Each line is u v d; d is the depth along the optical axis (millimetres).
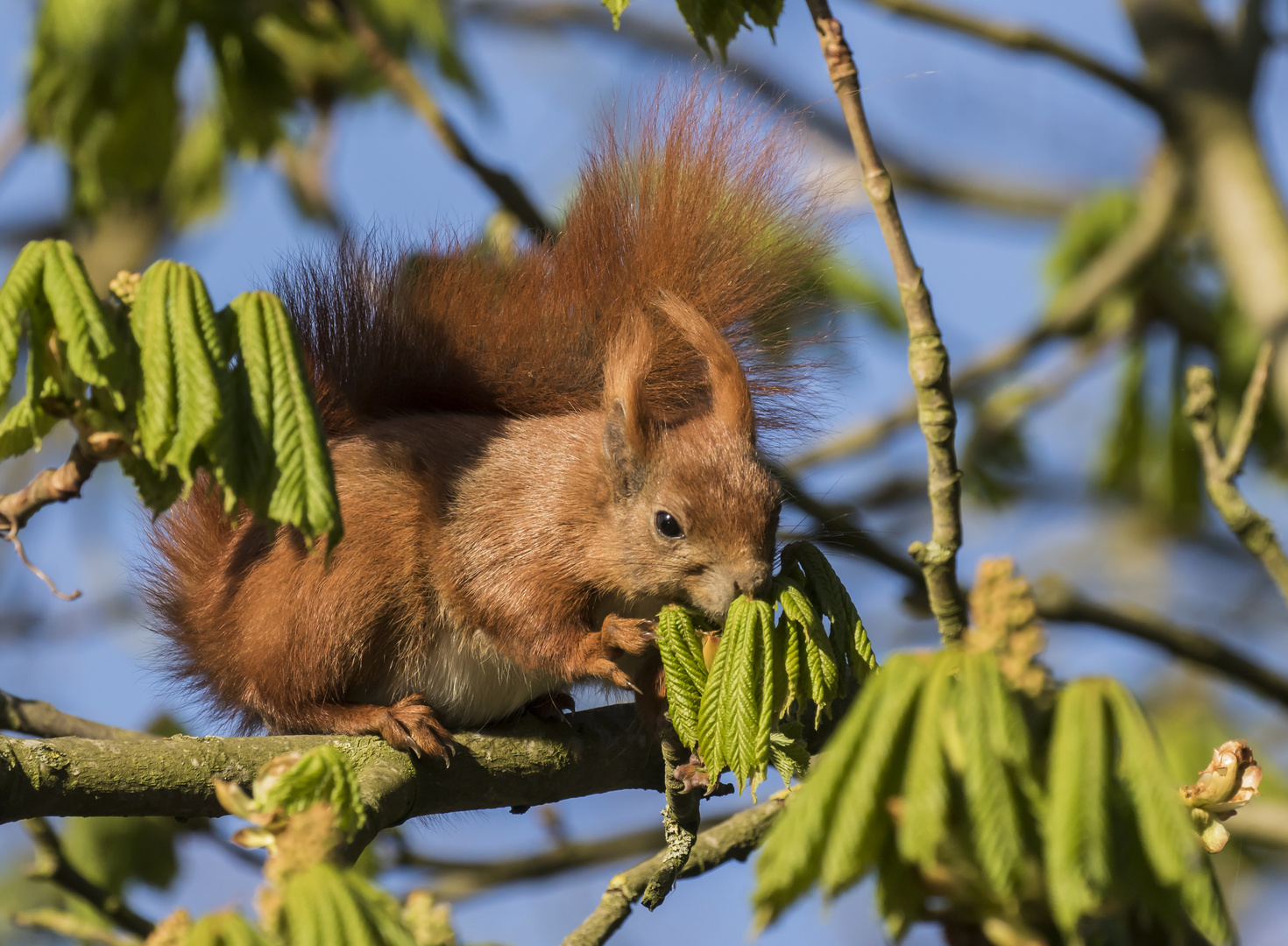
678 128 9641
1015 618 4152
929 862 3768
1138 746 3900
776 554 9164
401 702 8719
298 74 15461
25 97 12906
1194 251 16562
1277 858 17484
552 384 10086
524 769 8727
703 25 7289
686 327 9109
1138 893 3863
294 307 10039
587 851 12664
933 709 3969
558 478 9234
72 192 13227
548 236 10250
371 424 9859
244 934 4129
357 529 9102
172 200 16391
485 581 9094
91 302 5508
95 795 7250
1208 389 9070
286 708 9156
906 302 6938
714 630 8844
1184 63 14414
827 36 6867
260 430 5574
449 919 5246
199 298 5629
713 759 6566
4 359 5484
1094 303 15523
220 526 9594
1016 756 3869
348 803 5027
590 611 9336
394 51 14594
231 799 4973
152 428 5438
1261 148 14195
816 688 6613
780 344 9719
